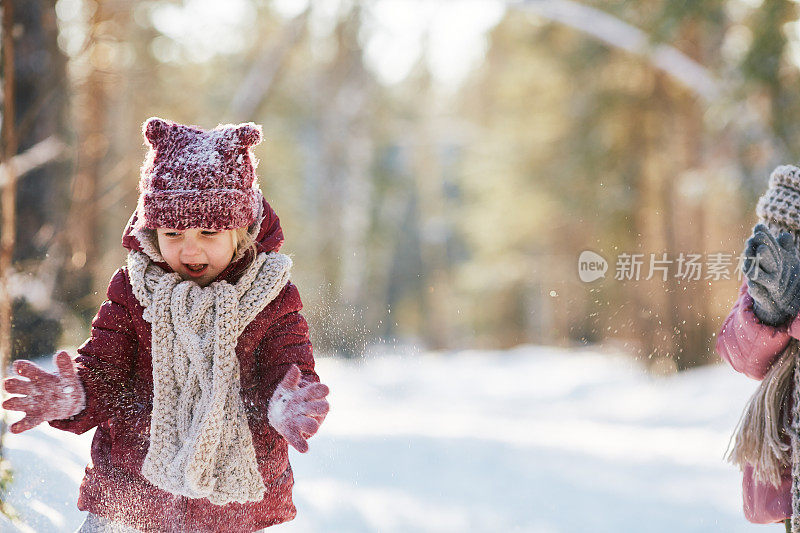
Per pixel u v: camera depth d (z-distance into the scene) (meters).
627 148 21.38
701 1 17.59
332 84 31.94
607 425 12.83
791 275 3.49
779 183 3.76
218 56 29.73
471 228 31.25
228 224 3.18
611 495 6.91
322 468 7.23
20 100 10.81
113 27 10.88
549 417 13.92
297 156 34.16
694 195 17.30
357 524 5.49
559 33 23.50
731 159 16.95
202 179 3.16
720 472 8.05
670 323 15.24
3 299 5.83
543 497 6.73
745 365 3.69
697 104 19.83
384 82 34.38
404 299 46.91
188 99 26.14
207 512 3.16
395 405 14.49
